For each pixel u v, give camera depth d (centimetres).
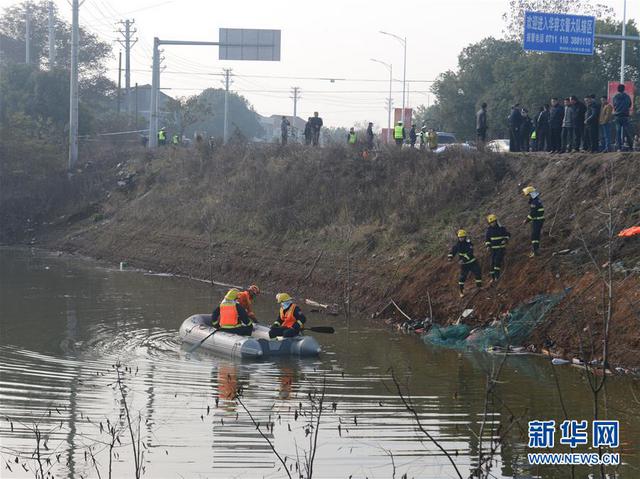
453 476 1209
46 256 4534
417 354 2091
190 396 1652
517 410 1560
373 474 1219
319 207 3478
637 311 1916
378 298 2689
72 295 3078
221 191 4250
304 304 2900
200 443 1354
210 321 2309
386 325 2514
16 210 5403
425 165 3259
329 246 3148
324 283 2972
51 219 5309
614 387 1722
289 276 3173
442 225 2870
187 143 6088
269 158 4278
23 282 3431
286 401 1620
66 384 1741
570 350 1989
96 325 2459
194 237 3978
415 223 2966
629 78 6194
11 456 1298
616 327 1930
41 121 6053
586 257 2220
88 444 1352
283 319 2145
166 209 4475
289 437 1387
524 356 2044
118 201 5041
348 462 1268
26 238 5191
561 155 2841
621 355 1864
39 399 1620
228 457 1288
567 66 6028
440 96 7988
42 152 5544
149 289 3262
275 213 3597
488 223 2561
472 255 2375
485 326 2255
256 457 1289
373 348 2167
